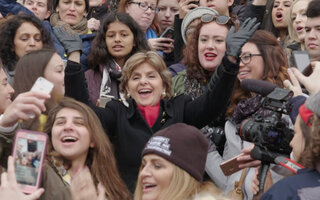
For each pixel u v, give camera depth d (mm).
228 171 6199
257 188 5883
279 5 10305
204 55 8234
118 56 8922
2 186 4543
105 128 7176
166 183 5230
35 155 5117
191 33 8844
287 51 9617
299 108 5242
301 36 9617
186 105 7285
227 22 8273
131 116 7176
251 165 6102
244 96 7680
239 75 7727
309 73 6934
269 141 5785
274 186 4910
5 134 5398
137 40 9055
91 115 6672
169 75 7375
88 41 9867
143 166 5434
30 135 5160
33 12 10141
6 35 8398
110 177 6637
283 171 5629
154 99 7273
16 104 5246
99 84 8805
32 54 7055
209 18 8305
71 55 7934
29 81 6926
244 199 6750
